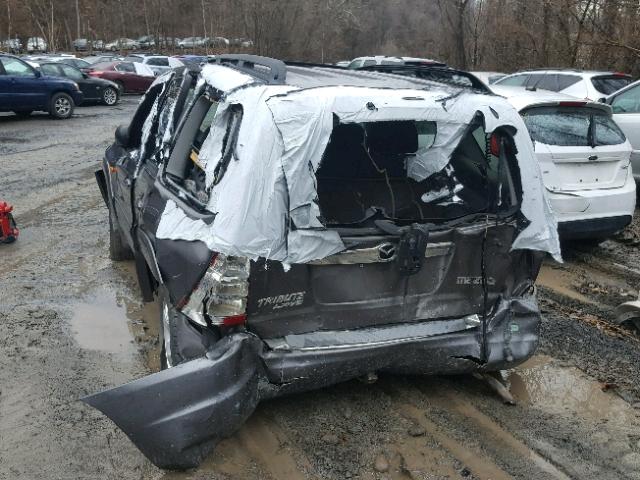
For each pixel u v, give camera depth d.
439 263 3.38
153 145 4.51
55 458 3.21
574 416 3.68
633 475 3.18
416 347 3.35
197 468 3.14
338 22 47.47
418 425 3.52
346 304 3.20
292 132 2.94
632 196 6.21
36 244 6.51
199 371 2.88
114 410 2.75
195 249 2.99
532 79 11.77
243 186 2.88
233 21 44.66
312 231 2.95
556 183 5.91
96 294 5.27
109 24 54.56
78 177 9.73
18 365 4.10
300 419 3.55
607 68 15.04
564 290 5.61
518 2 19.39
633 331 4.81
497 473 3.16
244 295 2.92
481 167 3.81
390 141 4.22
